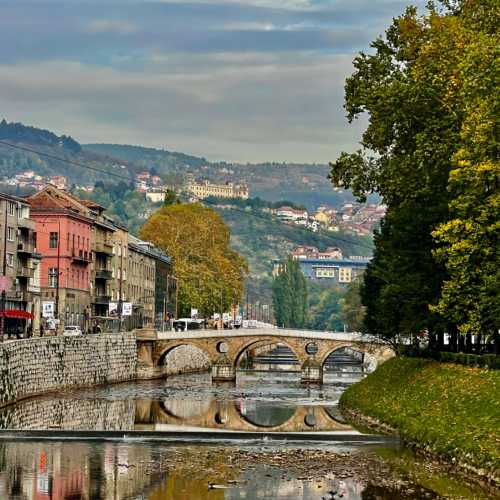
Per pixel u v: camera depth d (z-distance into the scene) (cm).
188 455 8144
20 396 12938
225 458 7981
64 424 10300
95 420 10888
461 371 9594
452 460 7575
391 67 10169
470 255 8694
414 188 9400
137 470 7400
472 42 8631
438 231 8744
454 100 8988
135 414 11819
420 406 9388
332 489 6681
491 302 8738
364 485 6800
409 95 9219
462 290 8875
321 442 8956
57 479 7031
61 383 15175
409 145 9612
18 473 7244
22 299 18275
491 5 9119
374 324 14388
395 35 10175
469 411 8212
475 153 8312
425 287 10519
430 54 9269
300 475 7188
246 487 6750
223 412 12475
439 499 6353
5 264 17550
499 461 6838
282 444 8875
